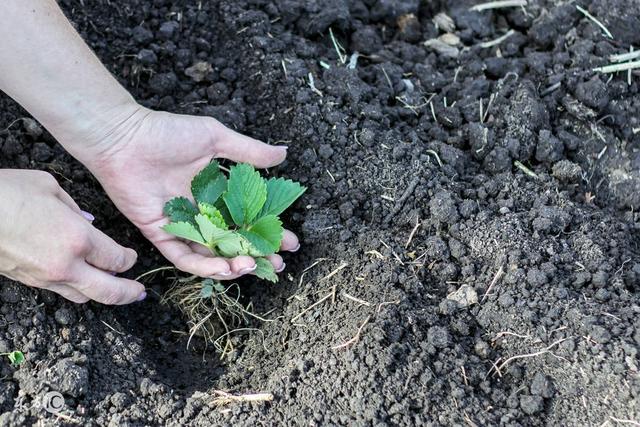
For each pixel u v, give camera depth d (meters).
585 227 1.01
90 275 0.93
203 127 1.00
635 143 1.08
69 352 0.96
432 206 1.01
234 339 1.01
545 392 0.94
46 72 0.94
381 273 0.99
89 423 0.93
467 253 1.00
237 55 1.11
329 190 1.04
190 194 1.01
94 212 1.03
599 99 1.07
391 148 1.05
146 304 1.02
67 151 1.03
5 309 0.97
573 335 0.95
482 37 1.15
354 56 1.12
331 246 1.01
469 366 0.95
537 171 1.05
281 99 1.08
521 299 0.97
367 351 0.95
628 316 0.96
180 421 0.94
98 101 0.96
